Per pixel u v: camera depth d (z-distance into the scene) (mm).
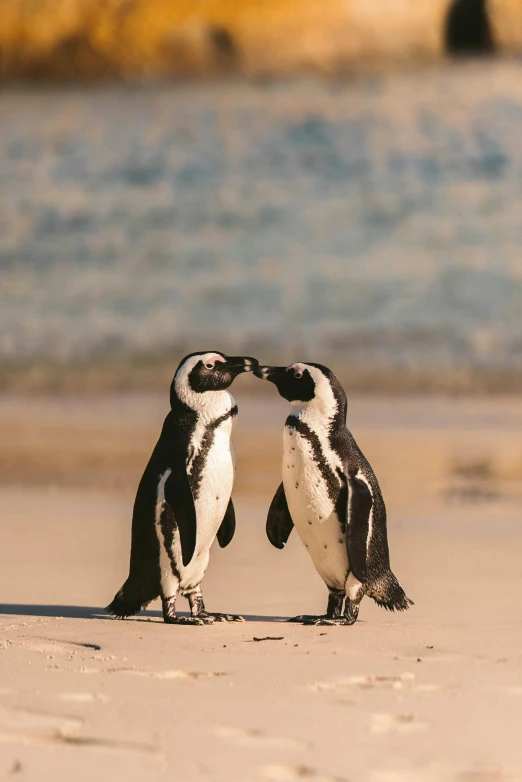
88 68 70000
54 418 25375
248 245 41500
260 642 7949
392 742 5613
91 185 49062
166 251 41594
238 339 32938
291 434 8773
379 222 42344
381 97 58031
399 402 26344
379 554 8797
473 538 12875
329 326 33438
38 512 14961
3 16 70688
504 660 7324
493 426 23062
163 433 8953
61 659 7367
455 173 46594
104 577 10836
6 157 53094
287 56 69438
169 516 8648
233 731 5773
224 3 69438
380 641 7965
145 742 5602
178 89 64938
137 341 33469
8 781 5090
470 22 69875
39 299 38188
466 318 33250
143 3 69750
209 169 49375
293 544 12633
